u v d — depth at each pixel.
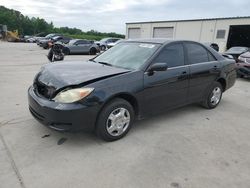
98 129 3.36
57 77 3.38
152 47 4.13
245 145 3.65
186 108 5.27
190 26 28.12
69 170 2.83
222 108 5.41
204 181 2.75
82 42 21.25
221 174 2.89
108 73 3.48
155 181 2.71
